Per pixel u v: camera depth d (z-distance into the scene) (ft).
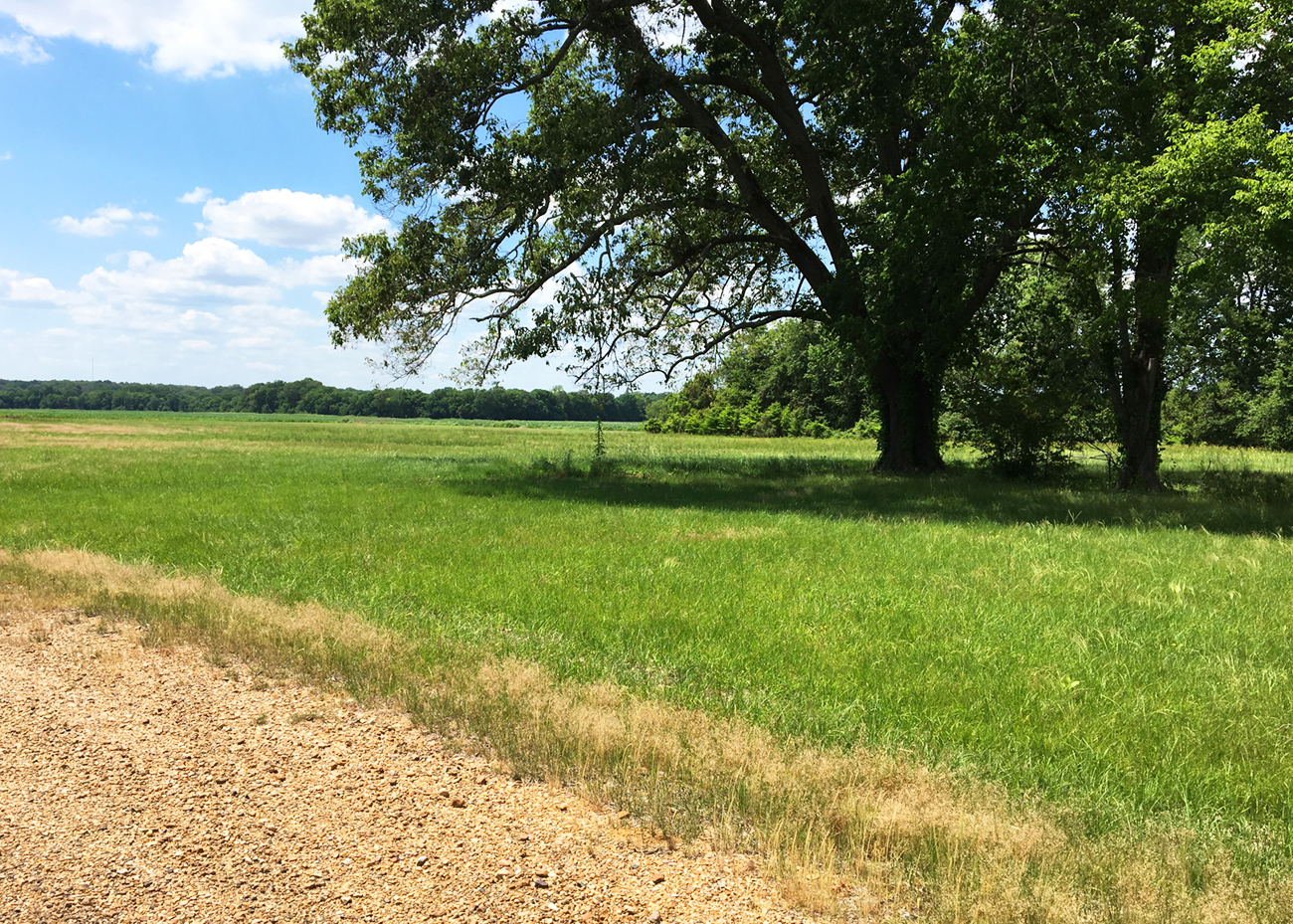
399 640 20.15
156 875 10.25
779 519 43.16
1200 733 15.02
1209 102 51.49
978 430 73.56
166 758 13.92
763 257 86.79
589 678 17.78
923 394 78.33
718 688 17.40
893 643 20.44
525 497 54.44
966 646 20.24
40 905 9.57
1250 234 44.34
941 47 63.46
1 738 14.71
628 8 67.00
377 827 11.57
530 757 13.73
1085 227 55.57
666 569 29.43
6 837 11.23
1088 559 31.35
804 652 19.71
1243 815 12.11
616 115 61.62
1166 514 44.34
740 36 70.33
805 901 9.63
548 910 9.50
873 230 67.62
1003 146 59.88
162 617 22.18
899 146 74.18
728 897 9.80
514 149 66.59
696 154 73.10
